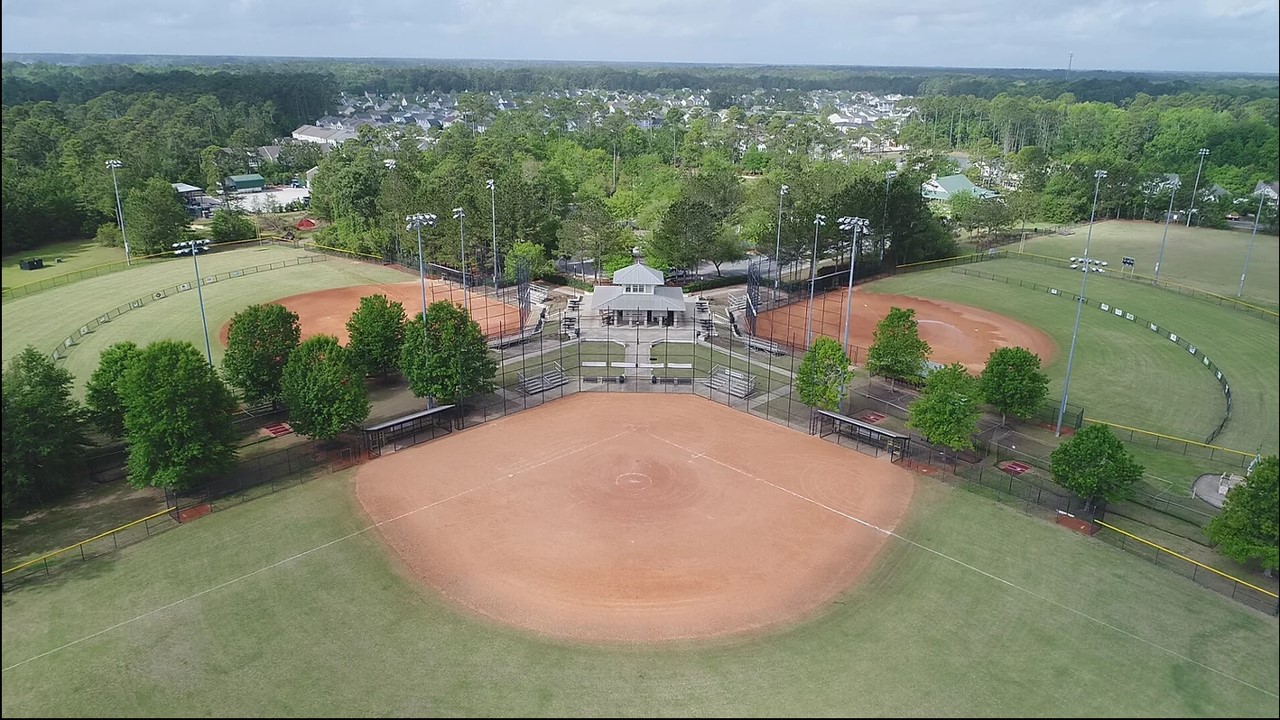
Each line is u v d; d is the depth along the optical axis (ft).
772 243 401.49
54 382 183.32
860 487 191.93
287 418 229.86
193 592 146.41
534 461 204.64
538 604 145.38
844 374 220.64
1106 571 156.56
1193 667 129.08
